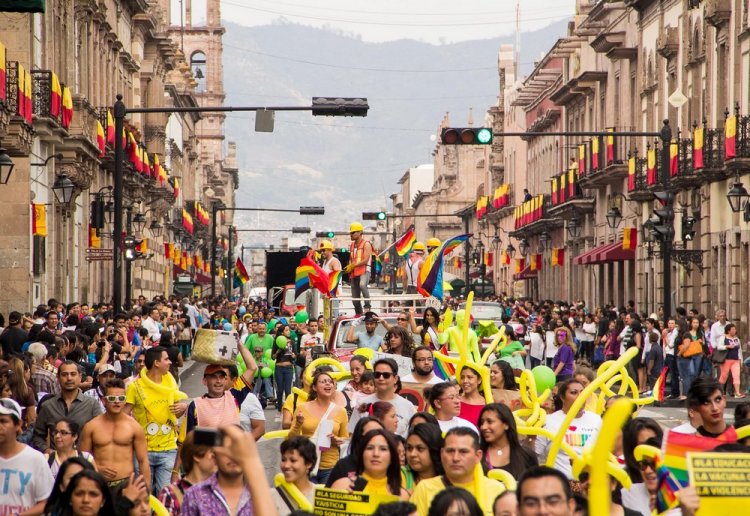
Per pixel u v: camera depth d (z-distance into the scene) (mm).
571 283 151875
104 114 105188
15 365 32812
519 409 31547
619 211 117500
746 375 81312
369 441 21500
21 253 76750
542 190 177500
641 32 118312
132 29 142375
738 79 90688
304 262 59469
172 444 31375
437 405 26281
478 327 48094
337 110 62875
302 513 16781
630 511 21047
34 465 24062
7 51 77875
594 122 140375
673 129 108562
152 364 31250
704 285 96875
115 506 19906
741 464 15812
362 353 36031
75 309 69625
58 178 76688
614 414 13562
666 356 72438
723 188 92938
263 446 50281
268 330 73312
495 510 17469
